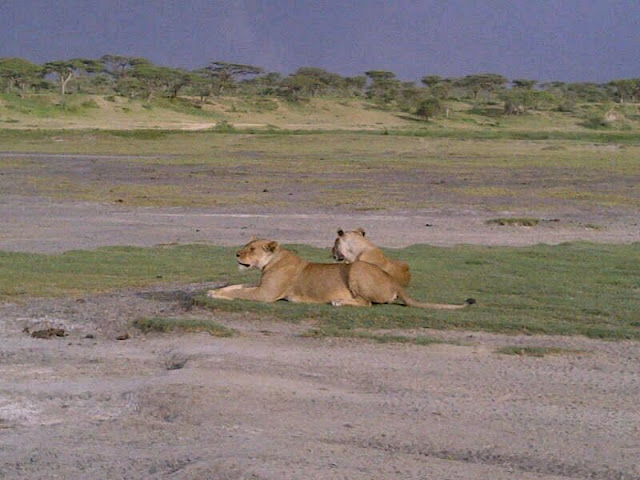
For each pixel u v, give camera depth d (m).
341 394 8.73
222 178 40.62
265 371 9.50
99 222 25.31
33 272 15.60
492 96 168.50
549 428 7.76
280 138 70.25
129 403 8.53
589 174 42.72
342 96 159.00
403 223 25.48
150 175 42.12
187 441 7.41
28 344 10.91
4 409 8.41
